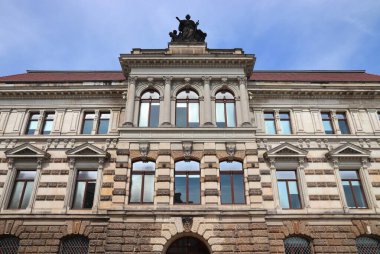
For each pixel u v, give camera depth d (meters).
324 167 24.69
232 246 20.39
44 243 21.92
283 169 24.84
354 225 22.59
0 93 27.72
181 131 24.36
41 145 25.66
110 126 26.52
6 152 24.92
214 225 20.97
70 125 26.64
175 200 22.25
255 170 22.97
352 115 27.27
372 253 22.22
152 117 25.69
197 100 26.45
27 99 27.94
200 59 26.98
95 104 27.61
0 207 23.14
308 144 25.61
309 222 22.59
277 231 22.22
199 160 23.53
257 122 26.70
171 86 26.61
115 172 22.94
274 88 27.53
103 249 21.67
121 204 21.61
